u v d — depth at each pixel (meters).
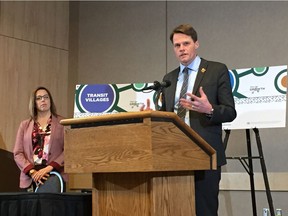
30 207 2.73
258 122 4.28
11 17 5.58
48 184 3.54
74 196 2.61
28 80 5.71
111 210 2.11
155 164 1.87
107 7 6.17
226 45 5.36
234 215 5.11
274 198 4.91
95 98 4.84
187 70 2.62
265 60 5.13
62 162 3.89
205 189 2.35
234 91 4.41
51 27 6.06
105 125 2.02
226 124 4.39
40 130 3.97
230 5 5.38
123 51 6.02
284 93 4.25
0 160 5.29
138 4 5.98
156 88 2.49
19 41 5.65
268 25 5.14
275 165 4.95
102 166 2.01
